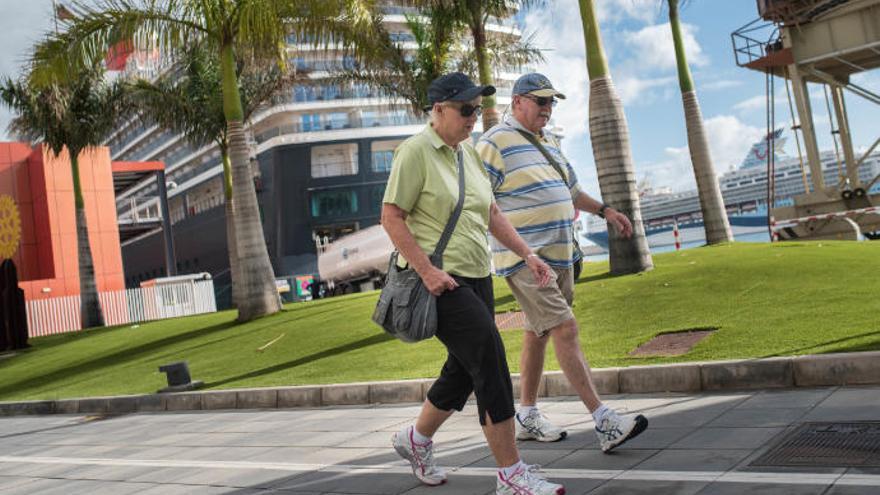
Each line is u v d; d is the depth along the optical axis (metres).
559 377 6.07
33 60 15.13
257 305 16.55
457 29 17.97
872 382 4.69
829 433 3.71
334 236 48.34
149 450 6.41
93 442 7.38
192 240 59.59
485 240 3.76
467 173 3.75
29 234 34.50
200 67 24.05
